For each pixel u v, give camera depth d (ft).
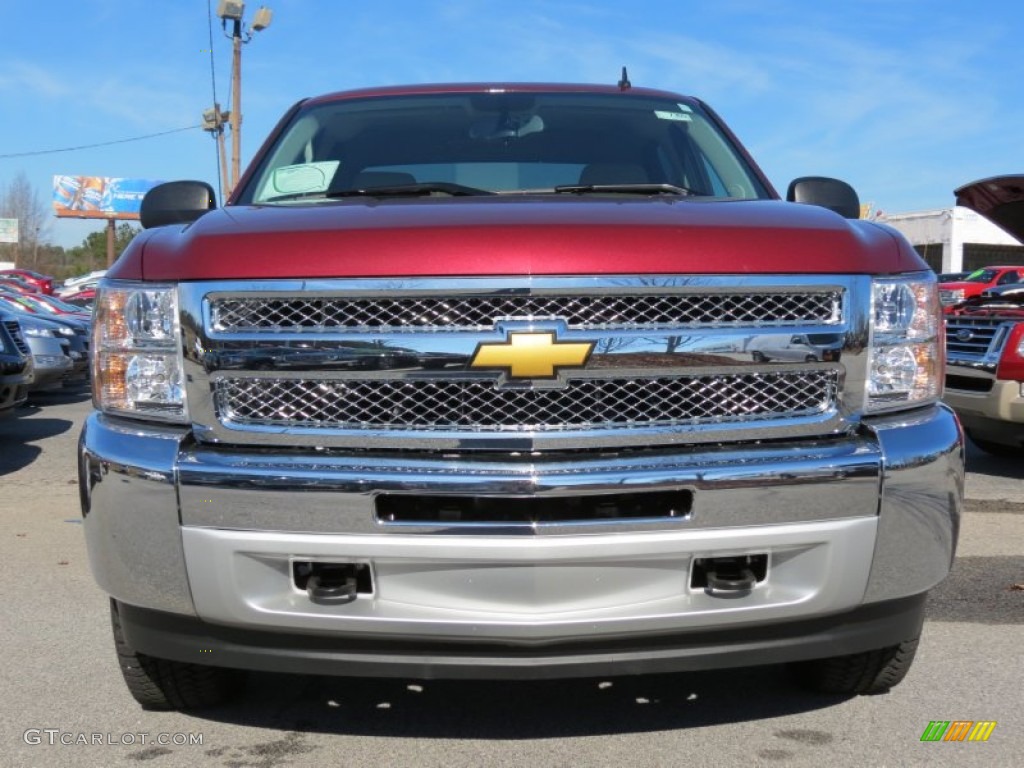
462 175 12.27
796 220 9.03
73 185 214.90
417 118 13.23
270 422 8.31
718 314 8.44
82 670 12.22
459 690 11.49
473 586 8.12
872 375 8.70
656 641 8.36
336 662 8.38
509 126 13.10
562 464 8.07
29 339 42.55
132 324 8.66
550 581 8.07
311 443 8.23
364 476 7.97
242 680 11.16
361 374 8.20
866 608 8.80
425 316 8.21
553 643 8.16
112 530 8.52
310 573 8.33
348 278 8.18
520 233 8.28
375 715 10.84
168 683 10.23
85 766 9.68
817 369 8.55
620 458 8.18
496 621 8.08
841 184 12.19
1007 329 23.85
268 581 8.25
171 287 8.51
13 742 10.21
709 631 8.36
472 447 8.16
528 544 7.97
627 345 8.20
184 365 8.42
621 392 8.29
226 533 8.13
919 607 9.25
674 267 8.29
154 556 8.35
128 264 8.92
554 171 12.37
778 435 8.48
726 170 12.85
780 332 8.43
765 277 8.44
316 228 8.50
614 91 14.12
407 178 12.15
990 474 25.55
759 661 8.61
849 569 8.41
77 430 35.55
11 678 11.96
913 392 8.89
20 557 17.81
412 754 9.92
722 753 9.90
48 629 13.82
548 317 8.20
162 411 8.52
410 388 8.21
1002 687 11.60
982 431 24.94
